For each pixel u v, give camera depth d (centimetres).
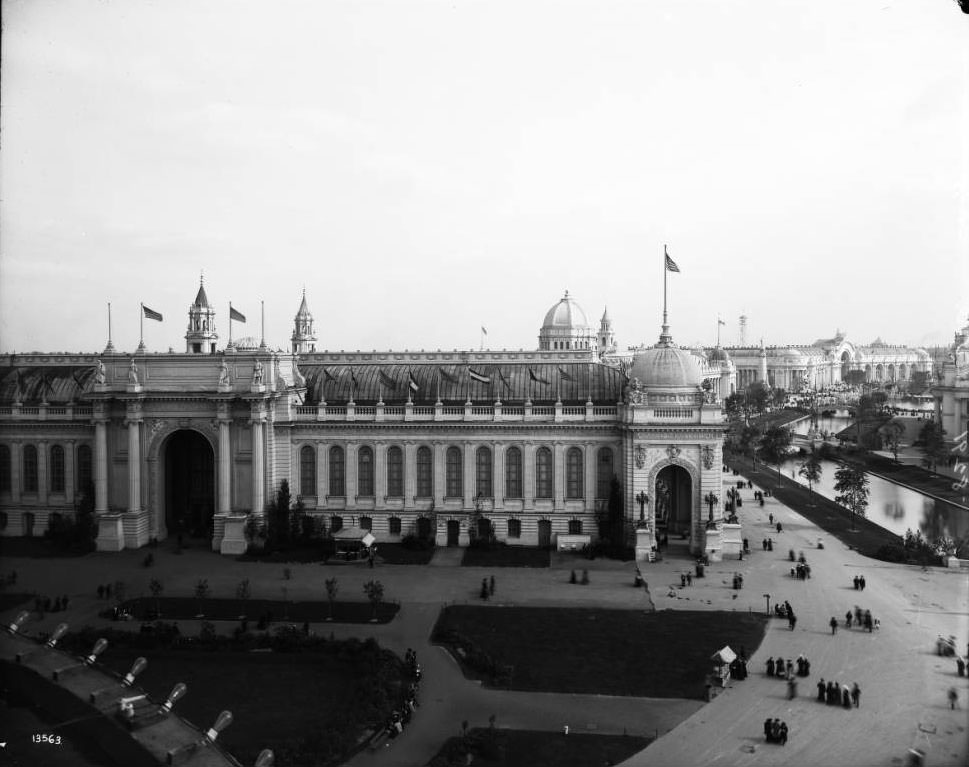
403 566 12688
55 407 14612
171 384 13975
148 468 14138
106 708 5525
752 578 11819
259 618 10144
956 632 9600
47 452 14712
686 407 13188
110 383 14050
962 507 16262
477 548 13662
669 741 7219
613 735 7338
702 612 10388
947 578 11788
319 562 12900
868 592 11112
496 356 16662
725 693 8138
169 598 11031
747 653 9075
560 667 8781
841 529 14800
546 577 12044
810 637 9494
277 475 14238
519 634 9694
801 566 11850
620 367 16438
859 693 8012
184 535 14550
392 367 15638
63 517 14312
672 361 13662
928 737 7162
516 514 13900
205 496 14925
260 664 8850
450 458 14075
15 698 5631
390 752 7081
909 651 9050
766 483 19862
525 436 13862
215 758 5209
